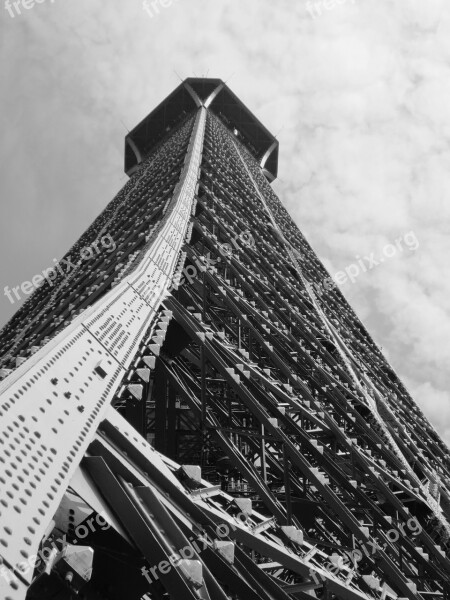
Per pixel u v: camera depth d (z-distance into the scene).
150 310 15.85
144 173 97.44
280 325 36.41
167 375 17.12
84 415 8.39
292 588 11.47
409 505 25.36
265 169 140.12
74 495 7.43
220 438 15.95
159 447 16.94
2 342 46.31
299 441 20.95
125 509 7.64
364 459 24.36
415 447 40.19
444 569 21.66
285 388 24.41
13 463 6.45
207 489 10.56
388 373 64.56
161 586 7.58
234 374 17.72
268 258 57.03
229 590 9.12
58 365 8.95
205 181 63.38
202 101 134.75
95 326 11.50
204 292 26.17
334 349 45.41
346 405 33.00
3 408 7.00
